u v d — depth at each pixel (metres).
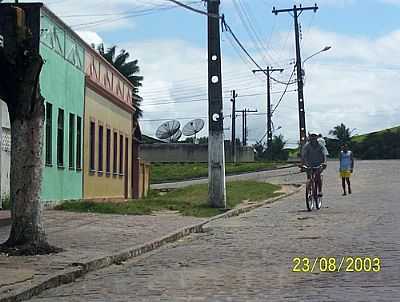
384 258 12.27
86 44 25.91
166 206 23.62
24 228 12.88
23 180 12.88
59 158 23.19
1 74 12.73
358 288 9.66
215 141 23.75
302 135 53.81
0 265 11.54
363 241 14.65
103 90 28.47
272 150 88.12
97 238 15.31
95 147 27.44
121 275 11.66
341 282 10.18
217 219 20.89
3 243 13.25
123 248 13.84
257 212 23.31
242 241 15.66
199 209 22.81
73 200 23.94
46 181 21.53
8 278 10.41
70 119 24.30
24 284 10.02
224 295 9.48
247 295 9.43
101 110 28.44
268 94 76.69
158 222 18.91
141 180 36.06
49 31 21.64
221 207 23.56
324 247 13.94
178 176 56.53
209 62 23.62
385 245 13.95
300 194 32.22
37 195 12.98
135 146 35.59
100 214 20.81
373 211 21.98
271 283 10.29
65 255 12.66
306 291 9.57
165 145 75.62
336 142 89.31
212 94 23.70
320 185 23.25
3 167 20.16
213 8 23.33
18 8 12.77
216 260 12.91
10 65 12.66
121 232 16.50
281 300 8.98
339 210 22.64
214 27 23.50
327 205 24.73
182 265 12.52
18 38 12.72
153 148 75.75
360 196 29.09
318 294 9.32
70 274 11.12
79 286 10.70
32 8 20.44
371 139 93.69
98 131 27.97
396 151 91.00
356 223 18.44
